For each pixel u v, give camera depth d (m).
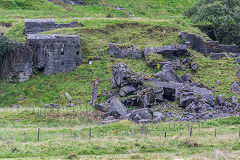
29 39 70.12
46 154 42.53
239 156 41.72
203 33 85.56
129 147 44.62
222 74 70.62
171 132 50.62
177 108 59.25
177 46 73.94
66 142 45.53
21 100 64.06
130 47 74.31
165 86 61.84
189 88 61.75
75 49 71.75
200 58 74.88
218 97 61.25
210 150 43.91
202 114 56.94
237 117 56.09
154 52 73.25
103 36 80.06
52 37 71.06
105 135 49.25
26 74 69.25
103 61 72.75
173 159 40.44
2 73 68.88
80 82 68.06
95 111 59.91
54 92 65.75
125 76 63.56
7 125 53.31
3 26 82.88
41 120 55.97
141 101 60.81
